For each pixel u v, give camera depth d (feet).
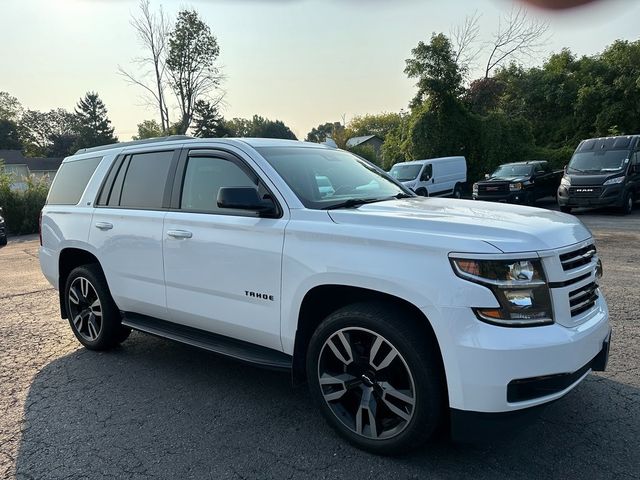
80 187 15.72
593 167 48.47
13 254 42.75
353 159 14.28
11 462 9.35
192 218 11.82
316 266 9.44
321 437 10.00
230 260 10.92
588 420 10.19
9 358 15.02
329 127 312.29
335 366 9.84
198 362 14.39
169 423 10.72
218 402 11.70
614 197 45.91
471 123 88.33
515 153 88.07
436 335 8.09
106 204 14.53
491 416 7.84
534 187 58.29
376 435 9.13
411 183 65.72
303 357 10.34
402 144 94.27
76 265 16.49
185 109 134.92
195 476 8.77
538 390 7.91
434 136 87.56
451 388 8.04
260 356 10.80
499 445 9.43
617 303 18.06
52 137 319.06
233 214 11.13
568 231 8.98
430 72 85.61
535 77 110.32
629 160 46.96
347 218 9.63
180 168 12.75
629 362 12.94
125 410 11.39
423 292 8.15
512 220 9.14
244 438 10.01
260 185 10.96
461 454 9.18
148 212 13.04
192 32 127.85
